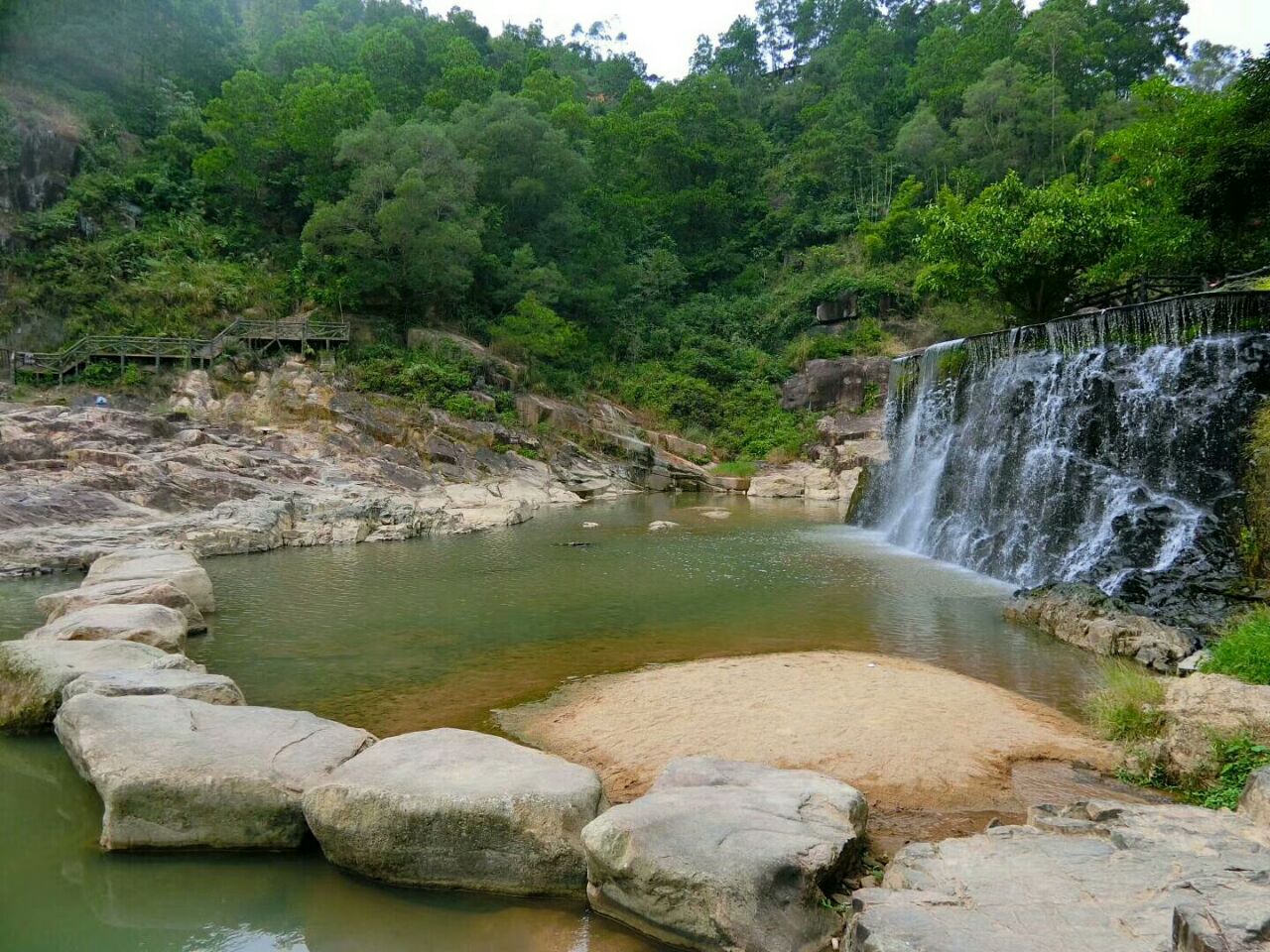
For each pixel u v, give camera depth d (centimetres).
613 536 2561
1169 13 7525
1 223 4100
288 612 1450
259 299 4256
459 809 562
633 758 767
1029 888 455
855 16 10356
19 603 1477
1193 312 1778
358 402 3553
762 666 1078
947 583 1766
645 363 5372
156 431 2769
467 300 4938
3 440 2381
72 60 5075
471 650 1198
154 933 527
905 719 859
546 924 524
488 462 3662
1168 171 2498
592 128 6419
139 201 4716
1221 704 729
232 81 5153
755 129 8294
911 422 2820
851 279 5594
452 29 7706
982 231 2902
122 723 698
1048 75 6462
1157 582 1391
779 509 3472
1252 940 360
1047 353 2105
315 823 589
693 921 481
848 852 531
